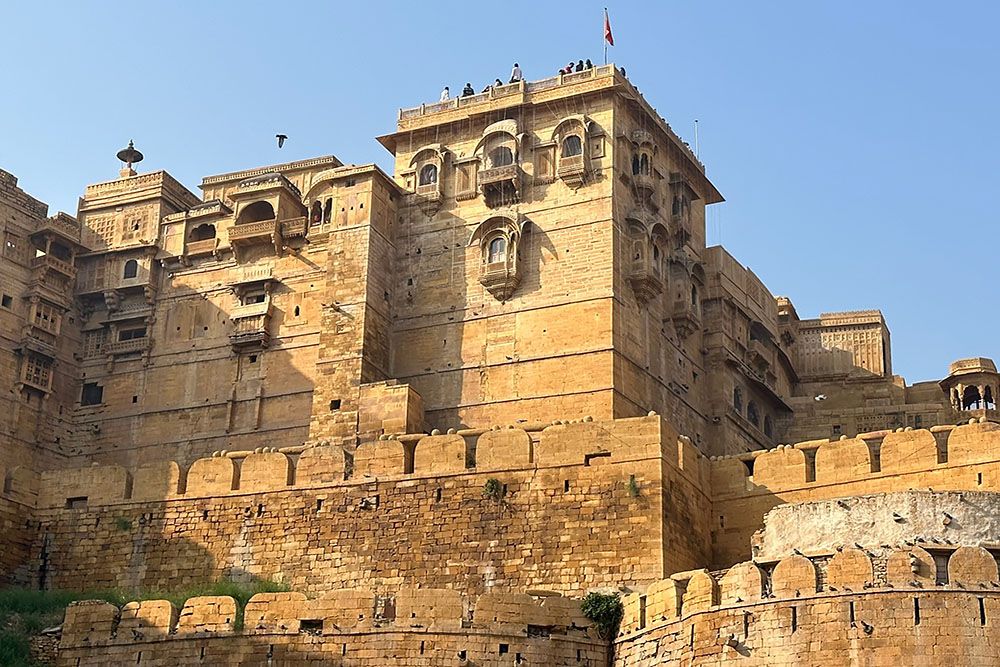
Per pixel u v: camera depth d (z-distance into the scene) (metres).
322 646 48.59
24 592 58.72
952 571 40.78
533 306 74.94
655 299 77.81
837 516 44.44
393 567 58.03
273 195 83.06
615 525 55.47
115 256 86.44
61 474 64.56
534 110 79.19
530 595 52.34
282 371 80.00
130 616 51.66
